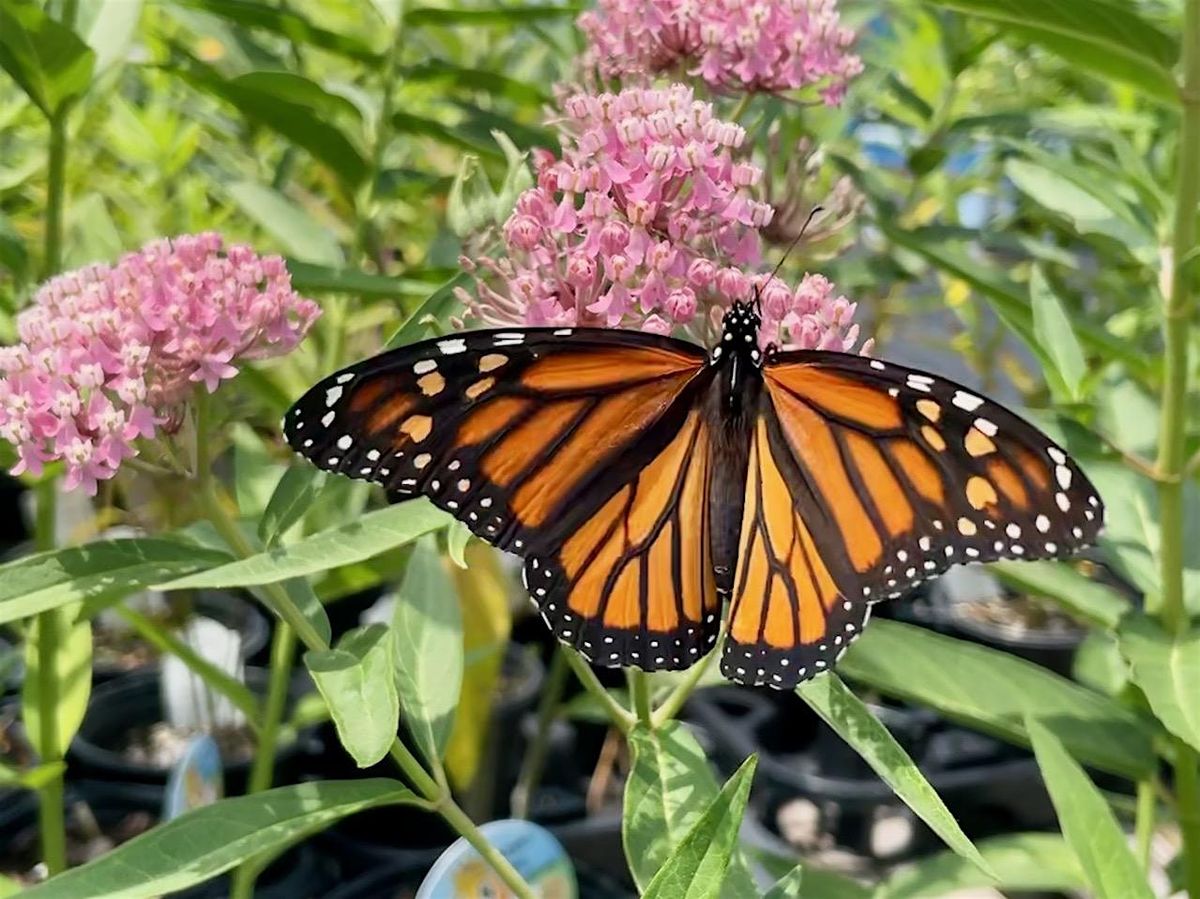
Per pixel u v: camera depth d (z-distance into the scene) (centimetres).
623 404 13
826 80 21
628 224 14
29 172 24
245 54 23
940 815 12
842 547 13
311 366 24
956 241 25
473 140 22
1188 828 18
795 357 13
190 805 18
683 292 14
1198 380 24
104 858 12
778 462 13
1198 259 16
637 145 14
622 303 14
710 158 14
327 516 19
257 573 13
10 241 19
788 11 17
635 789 14
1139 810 20
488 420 12
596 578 13
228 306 14
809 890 19
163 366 14
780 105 22
